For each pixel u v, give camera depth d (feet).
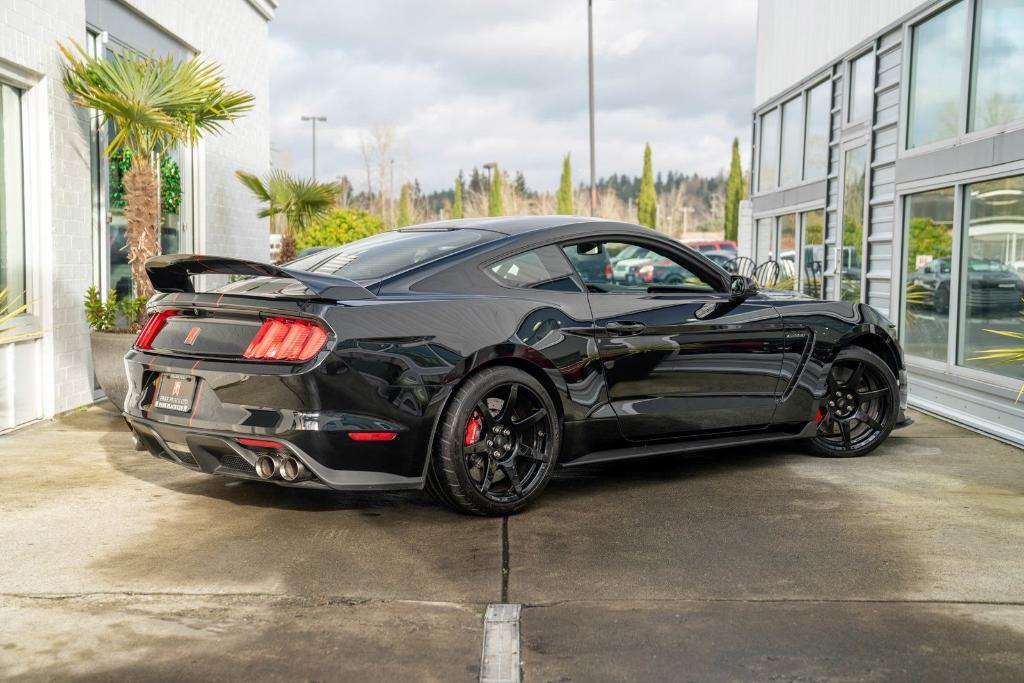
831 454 16.78
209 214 32.17
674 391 14.37
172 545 11.49
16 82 19.43
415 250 13.20
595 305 13.71
